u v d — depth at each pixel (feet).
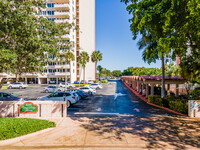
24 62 27.07
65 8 147.95
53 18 150.20
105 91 96.22
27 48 25.16
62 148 18.72
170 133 23.31
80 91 62.54
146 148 18.61
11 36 25.05
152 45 48.75
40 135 22.31
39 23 27.91
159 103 47.42
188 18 26.16
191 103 33.76
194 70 46.14
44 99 45.19
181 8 25.30
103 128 25.67
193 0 21.93
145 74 140.36
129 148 18.63
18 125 23.24
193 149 18.33
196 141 20.48
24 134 22.21
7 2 21.72
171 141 20.47
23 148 18.72
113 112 38.86
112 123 28.68
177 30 27.20
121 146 19.07
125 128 25.68
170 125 27.30
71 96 46.19
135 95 76.64
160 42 26.37
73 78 159.22
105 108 44.21
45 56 27.12
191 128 25.62
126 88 118.32
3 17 22.70
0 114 32.96
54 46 28.09
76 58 174.81
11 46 25.41
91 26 176.24
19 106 33.30
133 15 31.27
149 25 28.91
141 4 29.48
